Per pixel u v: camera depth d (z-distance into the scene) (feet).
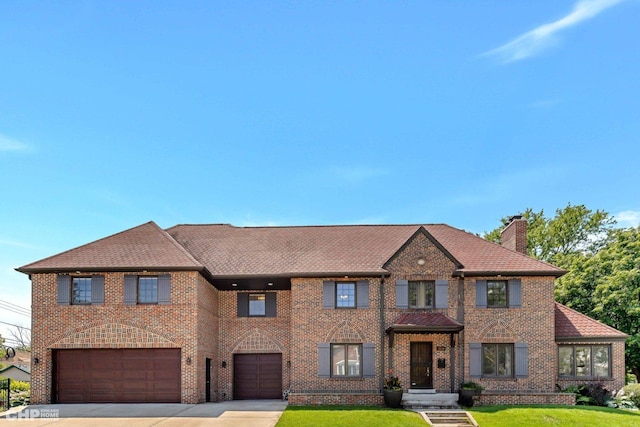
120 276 86.33
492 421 71.20
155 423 67.92
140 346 84.79
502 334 88.94
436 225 108.68
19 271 86.17
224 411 76.43
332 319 90.02
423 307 90.02
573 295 127.65
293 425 66.69
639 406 82.17
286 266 93.66
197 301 85.81
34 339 85.30
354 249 97.86
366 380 88.48
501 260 93.04
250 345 97.14
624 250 123.44
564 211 176.35
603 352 91.66
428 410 78.79
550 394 83.46
